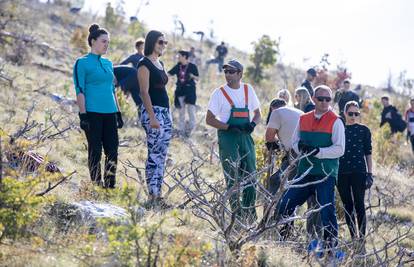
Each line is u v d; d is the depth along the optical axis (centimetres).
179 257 830
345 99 2577
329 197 1155
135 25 4653
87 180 1275
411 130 3108
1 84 2156
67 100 2198
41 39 3441
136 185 1343
